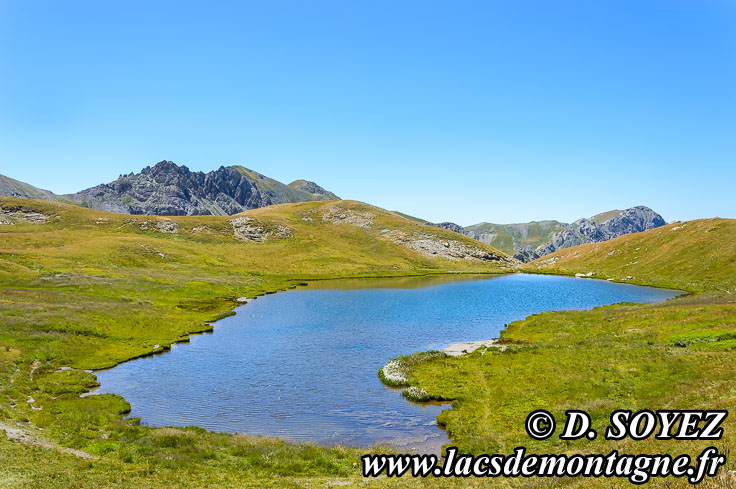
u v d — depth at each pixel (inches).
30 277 3897.6
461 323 3250.5
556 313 3292.3
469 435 1332.4
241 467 1112.2
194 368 2185.0
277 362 2277.3
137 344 2576.3
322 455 1206.3
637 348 1966.0
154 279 4677.7
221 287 4852.4
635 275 5910.4
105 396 1759.4
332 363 2257.6
